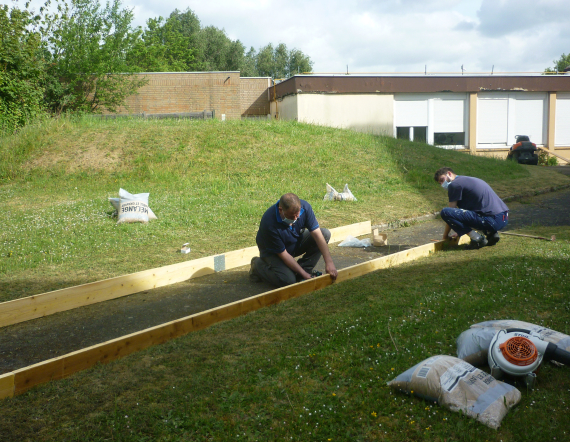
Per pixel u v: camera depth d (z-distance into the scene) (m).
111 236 7.68
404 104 24.41
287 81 23.45
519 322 3.31
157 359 3.44
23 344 4.15
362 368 3.16
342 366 3.19
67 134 14.76
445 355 2.98
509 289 4.54
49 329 4.48
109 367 3.36
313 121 21.58
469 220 6.51
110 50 22.45
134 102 24.02
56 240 7.44
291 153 14.34
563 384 2.87
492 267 5.46
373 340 3.57
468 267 5.58
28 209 9.68
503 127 25.47
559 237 7.31
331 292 4.91
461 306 4.14
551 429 2.45
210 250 7.07
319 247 5.29
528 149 23.16
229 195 10.91
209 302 5.09
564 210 10.17
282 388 2.96
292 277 5.28
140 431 2.59
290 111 23.38
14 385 3.01
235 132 15.36
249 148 14.35
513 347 2.87
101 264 6.41
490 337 3.09
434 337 3.55
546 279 4.84
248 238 7.75
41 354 3.95
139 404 2.84
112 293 5.30
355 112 23.31
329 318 4.08
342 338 3.61
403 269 5.74
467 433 2.42
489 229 6.57
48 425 2.67
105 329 4.44
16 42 17.08
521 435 2.41
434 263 5.96
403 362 3.19
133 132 14.92
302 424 2.59
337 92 22.89
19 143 13.98
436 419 2.57
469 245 6.73
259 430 2.57
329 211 9.86
